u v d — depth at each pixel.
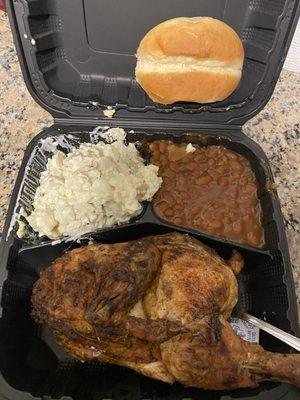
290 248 0.26
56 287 0.20
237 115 0.26
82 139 0.27
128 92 0.26
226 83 0.24
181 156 0.27
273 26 0.23
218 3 0.24
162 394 0.20
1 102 0.31
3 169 0.28
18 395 0.18
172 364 0.18
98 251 0.21
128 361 0.19
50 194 0.24
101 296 0.18
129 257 0.19
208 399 0.19
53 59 0.25
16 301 0.22
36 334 0.23
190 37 0.23
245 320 0.22
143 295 0.20
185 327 0.18
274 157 0.30
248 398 0.18
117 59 0.26
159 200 0.25
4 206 0.27
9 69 0.32
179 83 0.24
